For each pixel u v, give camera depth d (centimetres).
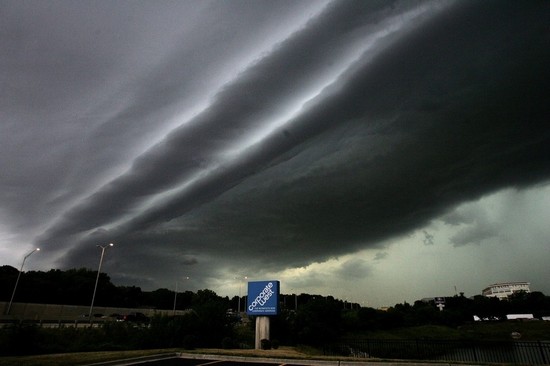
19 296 7056
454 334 6000
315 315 3397
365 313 5888
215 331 2434
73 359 1434
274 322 3106
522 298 10944
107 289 9206
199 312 2528
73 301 8131
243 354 1739
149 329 2319
